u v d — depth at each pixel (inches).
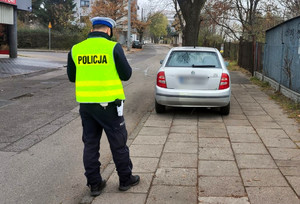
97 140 144.8
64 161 191.0
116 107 138.4
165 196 142.5
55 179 166.2
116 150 142.4
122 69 137.6
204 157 188.7
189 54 295.3
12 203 141.7
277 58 423.5
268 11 821.2
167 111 313.4
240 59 793.6
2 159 192.7
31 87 454.0
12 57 861.2
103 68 134.9
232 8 876.0
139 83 513.3
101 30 142.0
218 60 289.6
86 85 135.4
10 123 270.8
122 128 142.8
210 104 273.3
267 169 168.7
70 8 2194.9
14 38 855.1
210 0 896.3
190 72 274.1
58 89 441.7
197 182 155.3
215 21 911.0
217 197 139.9
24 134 242.1
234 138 223.8
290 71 357.7
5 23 802.2
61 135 241.8
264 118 278.8
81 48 137.6
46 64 773.3
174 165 177.5
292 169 168.1
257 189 146.0
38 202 142.9
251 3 842.8
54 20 1993.1
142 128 253.8
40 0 2165.4
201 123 266.7
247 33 887.7
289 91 352.5
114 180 160.9
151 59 1147.3
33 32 1524.4
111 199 141.5
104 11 1964.8
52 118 289.6
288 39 369.1
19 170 177.0
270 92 410.3
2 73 574.2
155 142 218.5
